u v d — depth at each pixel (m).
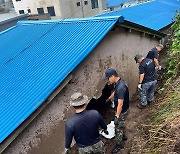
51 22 7.38
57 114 4.61
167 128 4.03
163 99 5.51
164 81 6.96
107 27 5.48
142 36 7.36
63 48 5.51
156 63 6.73
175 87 5.37
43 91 4.34
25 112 4.02
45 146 4.49
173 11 13.10
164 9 13.51
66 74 4.52
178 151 3.44
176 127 3.81
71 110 4.87
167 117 4.35
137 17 11.87
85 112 3.44
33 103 4.14
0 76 5.46
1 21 16.53
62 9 30.84
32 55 5.84
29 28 7.72
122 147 4.65
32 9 32.81
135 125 5.32
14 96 4.57
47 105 4.39
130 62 6.89
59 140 4.74
